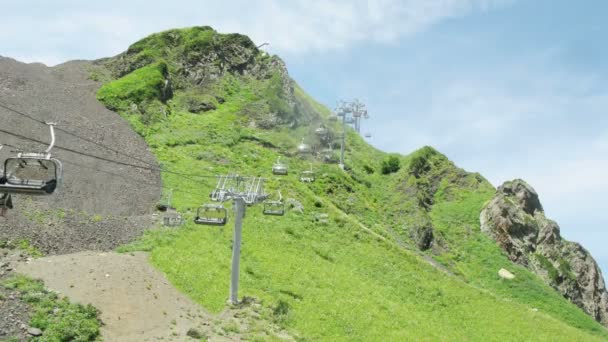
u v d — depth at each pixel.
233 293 38.31
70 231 42.91
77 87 83.88
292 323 38.19
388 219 77.81
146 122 77.88
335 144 97.38
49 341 27.50
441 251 74.06
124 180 58.28
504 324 49.41
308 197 66.12
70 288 33.75
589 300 77.81
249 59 104.25
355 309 43.19
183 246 45.91
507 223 78.38
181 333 32.28
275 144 84.31
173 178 63.47
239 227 38.75
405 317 44.69
